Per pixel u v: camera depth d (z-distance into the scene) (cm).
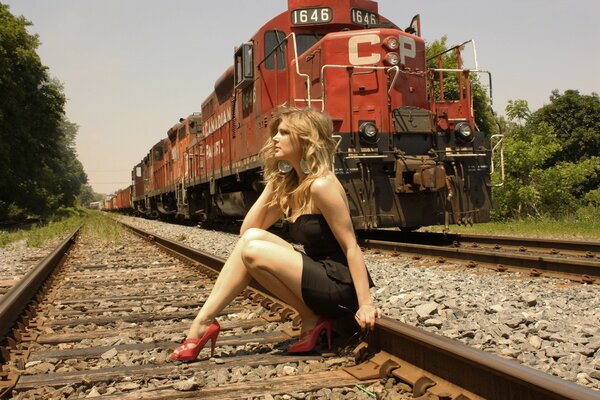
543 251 858
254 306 498
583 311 439
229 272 327
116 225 2081
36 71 3284
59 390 280
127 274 790
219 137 1573
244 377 296
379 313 300
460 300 465
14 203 3278
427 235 1099
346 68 926
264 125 1141
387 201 948
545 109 3875
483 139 1013
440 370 260
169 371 307
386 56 966
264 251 314
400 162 932
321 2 1090
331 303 315
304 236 321
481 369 233
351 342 340
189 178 2025
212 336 330
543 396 198
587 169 1805
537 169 1764
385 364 284
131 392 274
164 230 1922
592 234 1148
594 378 279
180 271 804
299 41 1100
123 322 461
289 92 1081
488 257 710
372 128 932
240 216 1500
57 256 943
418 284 567
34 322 463
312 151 305
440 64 1040
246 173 1330
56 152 4169
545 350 322
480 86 2752
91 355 353
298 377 286
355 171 934
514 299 477
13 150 3184
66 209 5875
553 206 1773
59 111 3597
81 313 505
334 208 301
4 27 3091
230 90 1446
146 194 3288
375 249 947
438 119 985
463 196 989
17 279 810
